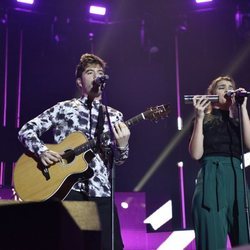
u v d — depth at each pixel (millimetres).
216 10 9578
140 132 10141
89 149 4617
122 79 10391
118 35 10086
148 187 9867
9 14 9531
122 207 7859
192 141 4609
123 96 10328
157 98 10289
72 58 10031
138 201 7926
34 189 4625
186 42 10156
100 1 9609
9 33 9969
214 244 4355
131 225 7695
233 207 4441
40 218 2512
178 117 10055
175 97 10203
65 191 4543
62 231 2486
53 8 9523
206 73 10133
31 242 2500
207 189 4488
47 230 2496
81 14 9641
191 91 10164
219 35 10055
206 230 4410
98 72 4789
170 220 9500
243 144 4680
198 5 9562
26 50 10070
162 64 10273
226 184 4480
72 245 2562
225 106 4805
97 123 4707
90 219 2863
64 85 10141
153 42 9867
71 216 2582
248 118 4648
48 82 10141
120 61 10289
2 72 10031
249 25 9375
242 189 4473
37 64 10125
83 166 4551
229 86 4867
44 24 9742
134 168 10008
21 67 10086
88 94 4797
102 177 4512
